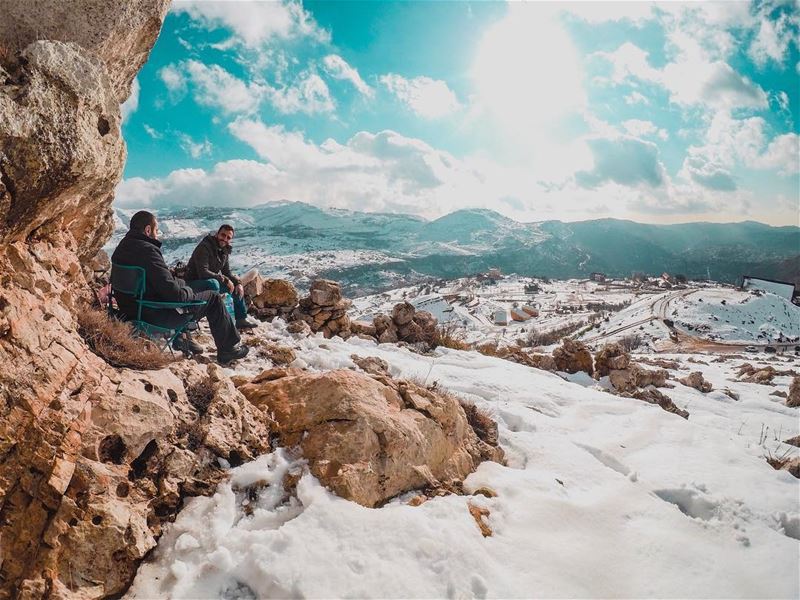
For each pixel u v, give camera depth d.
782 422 13.52
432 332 14.23
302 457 4.52
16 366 3.37
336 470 4.32
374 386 5.50
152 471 3.81
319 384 5.32
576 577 4.04
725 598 4.07
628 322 151.12
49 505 3.13
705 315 151.12
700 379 18.84
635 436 7.92
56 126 3.60
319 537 3.60
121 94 5.57
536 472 5.95
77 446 3.44
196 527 3.63
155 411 3.97
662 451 7.35
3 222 3.57
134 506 3.51
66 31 4.13
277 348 8.10
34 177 3.55
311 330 11.54
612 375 16.27
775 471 6.86
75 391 3.68
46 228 4.32
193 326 6.56
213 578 3.29
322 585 3.25
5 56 3.64
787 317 158.50
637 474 6.34
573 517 4.91
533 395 9.58
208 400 4.61
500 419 7.91
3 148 3.32
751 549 4.91
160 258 5.58
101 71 4.09
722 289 197.50
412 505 4.48
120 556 3.24
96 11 4.22
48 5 3.98
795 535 5.38
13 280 3.72
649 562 4.43
